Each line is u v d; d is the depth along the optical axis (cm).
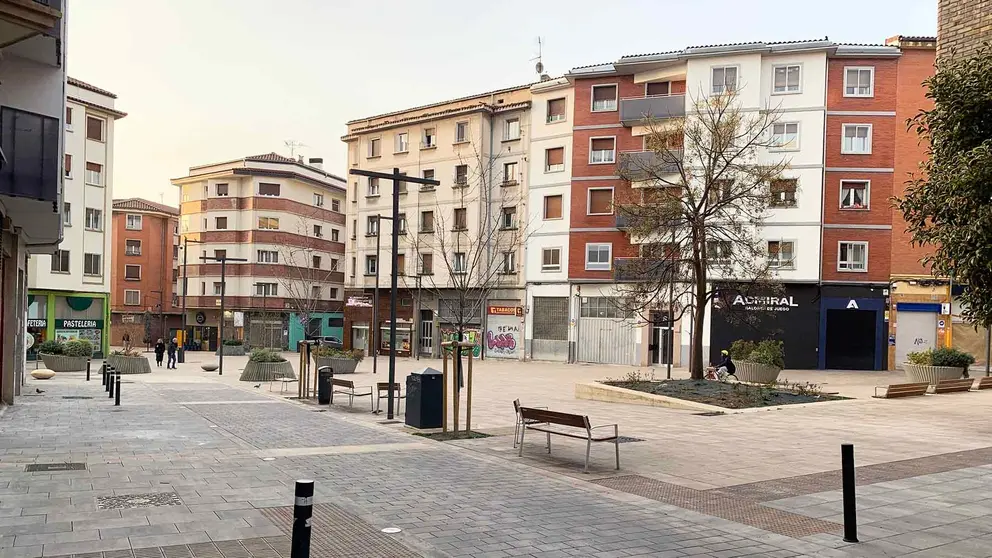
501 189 4662
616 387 2000
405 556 595
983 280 1130
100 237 4253
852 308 3569
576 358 4225
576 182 4272
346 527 680
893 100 3581
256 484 855
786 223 3619
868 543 650
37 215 1511
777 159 3644
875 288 3553
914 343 3522
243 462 998
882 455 1115
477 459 1061
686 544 644
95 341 4228
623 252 4147
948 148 1153
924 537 669
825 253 3600
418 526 688
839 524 715
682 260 2144
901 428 1423
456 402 1312
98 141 4256
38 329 3972
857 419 1565
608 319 4144
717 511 765
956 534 679
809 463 1046
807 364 3591
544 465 1022
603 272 4181
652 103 3969
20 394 1952
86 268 4172
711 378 2556
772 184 2230
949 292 3475
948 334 3466
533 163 4488
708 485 898
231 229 6269
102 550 585
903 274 3531
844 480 666
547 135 4438
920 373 2358
